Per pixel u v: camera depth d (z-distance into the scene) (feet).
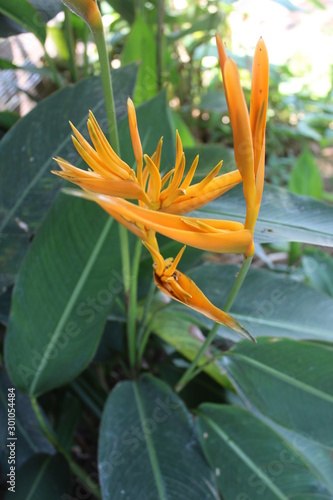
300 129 4.75
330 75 6.17
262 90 0.85
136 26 2.43
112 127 1.18
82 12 0.98
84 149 0.90
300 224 1.45
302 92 5.80
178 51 3.84
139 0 2.58
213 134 4.59
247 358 1.73
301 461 1.65
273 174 4.40
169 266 0.98
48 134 1.79
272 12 3.28
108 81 1.10
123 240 1.50
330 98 5.70
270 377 1.72
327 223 1.45
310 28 6.80
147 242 0.95
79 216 1.54
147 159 0.89
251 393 1.73
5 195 1.81
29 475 1.81
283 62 6.05
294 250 2.98
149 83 2.63
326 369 1.65
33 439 2.08
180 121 2.59
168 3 3.77
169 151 1.63
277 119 5.01
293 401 1.68
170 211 0.96
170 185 0.94
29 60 2.87
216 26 3.04
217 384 2.20
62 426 2.16
